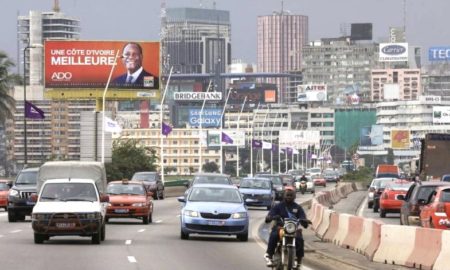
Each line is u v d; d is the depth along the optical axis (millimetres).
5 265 25516
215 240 36281
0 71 116312
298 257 21797
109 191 47062
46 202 32906
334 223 35844
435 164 66188
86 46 112812
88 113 96562
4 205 58344
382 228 27906
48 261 26719
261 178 65625
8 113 117625
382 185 60812
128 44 112812
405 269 25141
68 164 43531
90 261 26859
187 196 37344
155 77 113188
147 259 27781
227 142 134125
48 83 112812
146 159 113062
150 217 47219
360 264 26688
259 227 45375
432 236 24422
